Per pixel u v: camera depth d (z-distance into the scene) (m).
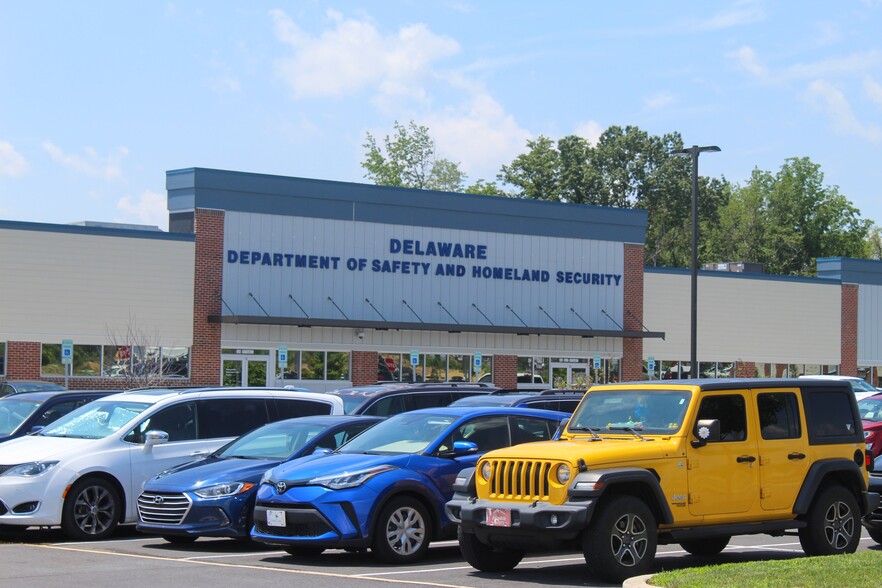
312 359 42.84
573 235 49.09
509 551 12.67
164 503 14.79
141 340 39.50
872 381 58.31
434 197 45.72
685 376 52.19
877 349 58.47
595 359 46.59
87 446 16.22
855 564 11.63
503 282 47.25
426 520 13.55
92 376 38.94
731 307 53.66
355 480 13.21
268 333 41.91
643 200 95.56
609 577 11.46
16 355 37.75
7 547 15.08
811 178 100.38
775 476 12.84
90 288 39.00
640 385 12.90
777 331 55.00
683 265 94.44
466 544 12.53
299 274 42.69
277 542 13.31
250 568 12.90
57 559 13.71
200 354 40.66
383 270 44.47
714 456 12.38
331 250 43.38
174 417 16.97
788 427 13.11
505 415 14.62
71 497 15.84
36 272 38.22
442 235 45.88
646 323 51.22
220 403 17.38
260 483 14.28
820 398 13.49
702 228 96.44
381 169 97.44
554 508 11.48
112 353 39.31
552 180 94.81
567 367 48.81
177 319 40.34
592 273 49.59
